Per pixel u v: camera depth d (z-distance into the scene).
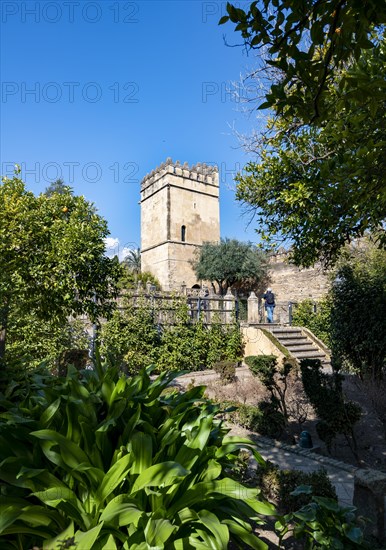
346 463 6.09
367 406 8.90
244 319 22.03
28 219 6.51
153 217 39.69
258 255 31.31
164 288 36.28
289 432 7.43
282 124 6.06
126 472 2.66
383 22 2.05
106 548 2.29
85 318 12.20
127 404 3.30
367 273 8.43
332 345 8.13
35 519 2.44
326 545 2.78
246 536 2.69
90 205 7.49
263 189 6.71
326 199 5.05
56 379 4.20
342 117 3.72
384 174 3.41
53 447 2.76
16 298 6.50
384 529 3.46
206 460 3.12
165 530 2.30
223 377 11.26
